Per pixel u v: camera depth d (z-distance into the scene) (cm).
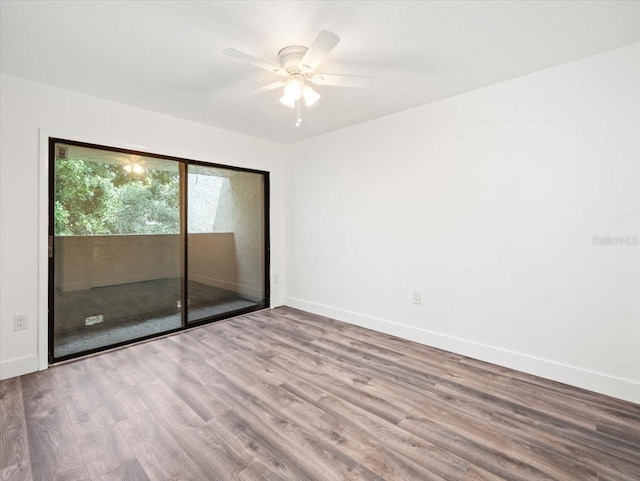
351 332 339
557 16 174
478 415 192
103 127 283
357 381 233
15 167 241
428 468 151
